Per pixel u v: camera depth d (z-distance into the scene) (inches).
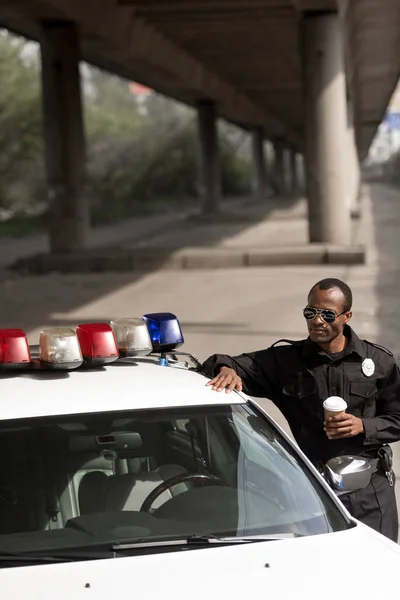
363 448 202.4
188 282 895.7
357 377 202.5
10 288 889.5
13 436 171.2
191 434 178.7
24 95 2669.8
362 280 858.1
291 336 590.6
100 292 845.8
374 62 1684.3
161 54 1501.0
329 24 1037.8
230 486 174.2
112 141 3799.2
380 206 2456.9
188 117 4173.2
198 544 155.9
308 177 1069.8
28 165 2758.4
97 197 3235.7
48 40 1101.1
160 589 141.6
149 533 159.6
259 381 209.2
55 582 143.1
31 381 189.3
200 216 2070.6
